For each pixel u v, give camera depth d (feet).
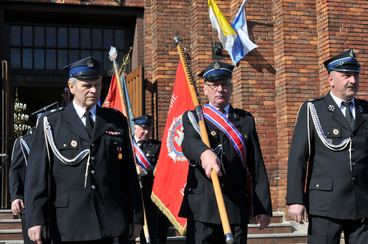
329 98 17.54
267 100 36.96
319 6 36.60
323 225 16.90
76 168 15.49
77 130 15.70
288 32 36.35
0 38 38.29
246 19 37.19
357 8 36.17
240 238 17.03
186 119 17.65
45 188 15.43
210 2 36.94
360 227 16.92
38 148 15.75
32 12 39.06
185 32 39.29
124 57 37.50
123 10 40.11
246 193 17.42
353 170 16.79
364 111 17.42
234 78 37.78
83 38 41.11
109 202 15.61
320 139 17.13
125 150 16.28
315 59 36.63
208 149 16.26
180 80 29.45
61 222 15.34
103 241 15.65
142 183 28.68
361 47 35.99
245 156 17.44
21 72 39.88
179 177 27.07
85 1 39.19
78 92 15.78
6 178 34.50
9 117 36.40
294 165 17.21
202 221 16.88
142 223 16.14
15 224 31.86
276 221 35.29
